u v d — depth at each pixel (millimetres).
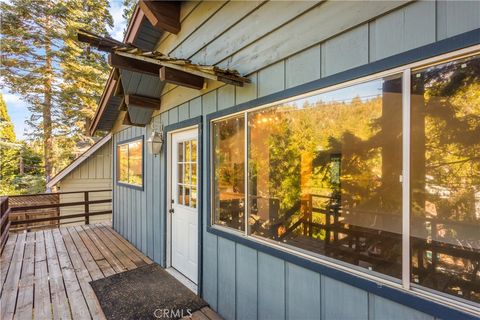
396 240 1646
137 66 2574
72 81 11617
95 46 2236
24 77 10688
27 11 10289
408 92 1284
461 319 1129
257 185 2191
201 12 2770
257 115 2141
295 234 2061
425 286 1287
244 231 2242
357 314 1458
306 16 1722
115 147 5773
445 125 1342
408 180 1342
